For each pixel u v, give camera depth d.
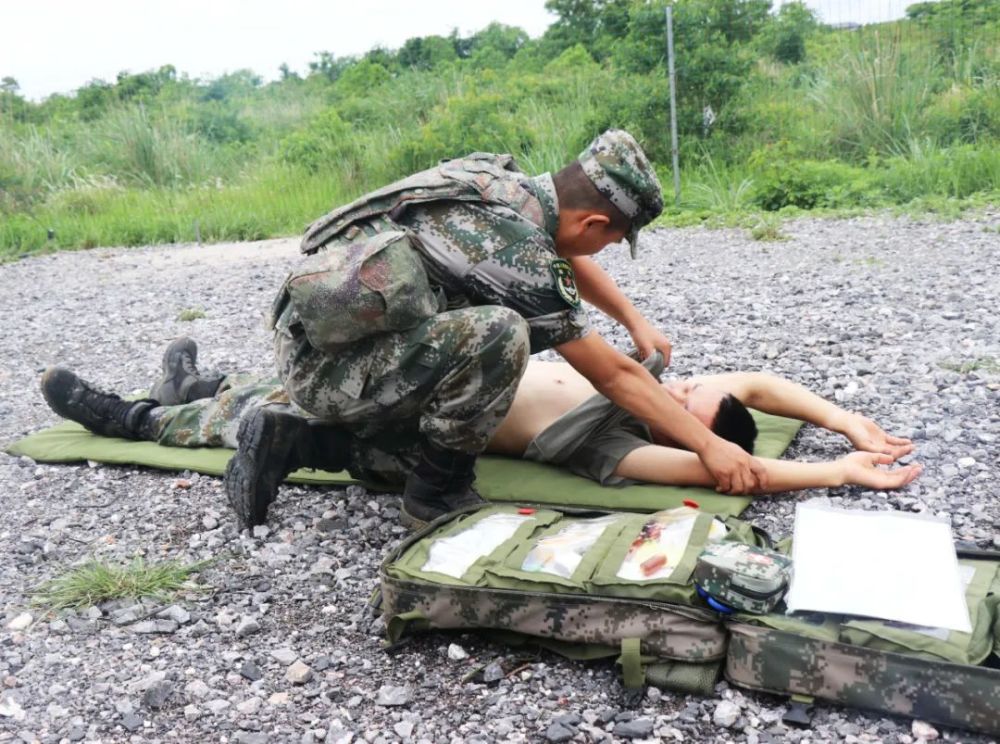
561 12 22.17
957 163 9.32
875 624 2.11
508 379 2.84
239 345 6.12
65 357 6.14
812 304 5.78
